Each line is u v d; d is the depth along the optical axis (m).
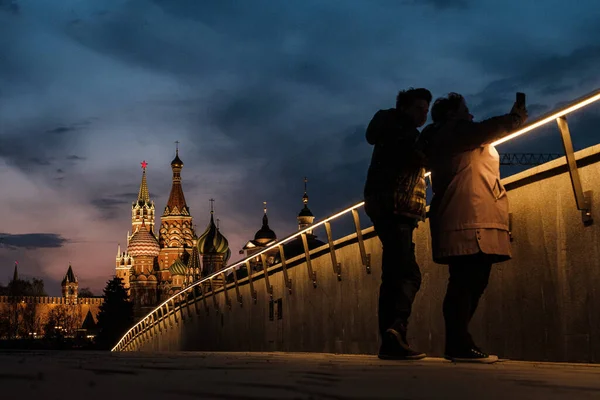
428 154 6.63
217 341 22.66
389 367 4.65
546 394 2.73
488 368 4.84
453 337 6.33
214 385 2.92
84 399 2.26
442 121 6.70
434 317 9.88
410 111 6.72
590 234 6.95
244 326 19.38
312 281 13.93
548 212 7.51
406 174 6.59
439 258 6.43
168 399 2.30
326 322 13.36
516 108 6.15
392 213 6.61
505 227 6.39
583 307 7.00
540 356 7.55
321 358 6.77
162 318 33.91
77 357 6.34
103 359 5.76
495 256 6.40
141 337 41.03
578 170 7.03
